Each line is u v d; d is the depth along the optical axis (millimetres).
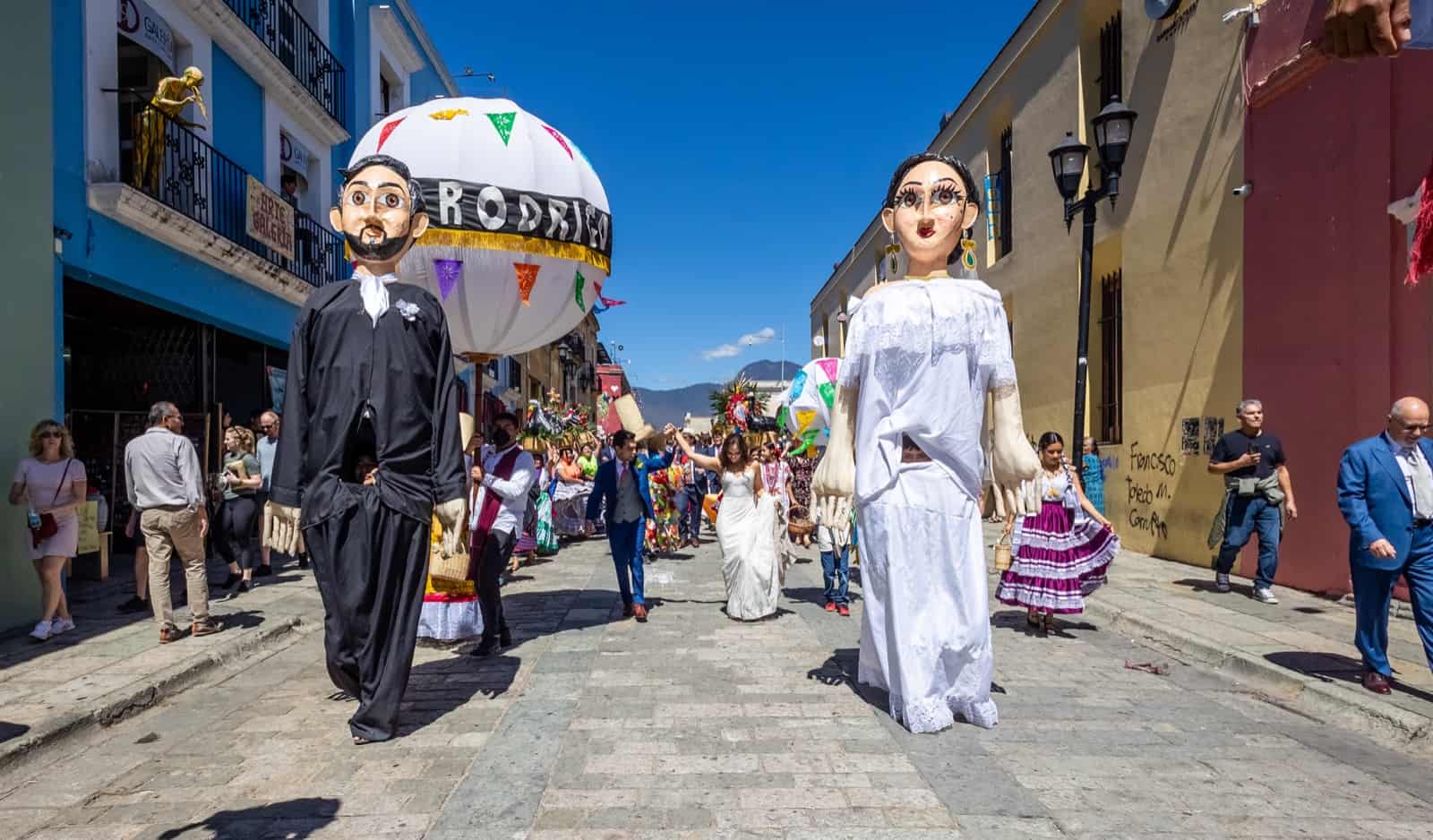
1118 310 12867
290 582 9508
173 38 10617
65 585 8969
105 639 6637
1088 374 13508
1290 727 4766
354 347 4660
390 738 4516
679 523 14000
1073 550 7023
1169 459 10836
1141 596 8281
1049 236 14734
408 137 5949
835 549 8102
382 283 4887
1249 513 8156
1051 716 4891
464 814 3525
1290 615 7363
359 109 16594
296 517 4605
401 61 19375
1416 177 7160
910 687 4605
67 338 11266
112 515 10797
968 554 4785
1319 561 8312
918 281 5117
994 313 5051
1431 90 7008
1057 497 7066
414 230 5086
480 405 6984
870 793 3738
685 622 7613
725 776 3924
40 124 7715
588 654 6363
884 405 4957
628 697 5219
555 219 6148
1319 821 3506
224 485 8664
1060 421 14305
